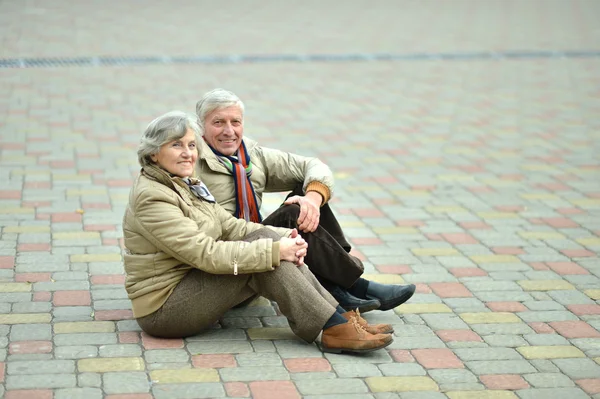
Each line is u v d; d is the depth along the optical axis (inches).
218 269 189.3
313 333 196.1
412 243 282.2
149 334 202.8
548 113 479.8
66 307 218.5
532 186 349.7
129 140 394.6
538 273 257.6
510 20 845.8
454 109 485.1
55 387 176.2
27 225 280.7
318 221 209.8
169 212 190.2
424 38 724.0
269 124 439.2
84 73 536.1
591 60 641.6
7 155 360.8
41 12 775.1
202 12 834.8
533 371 194.1
